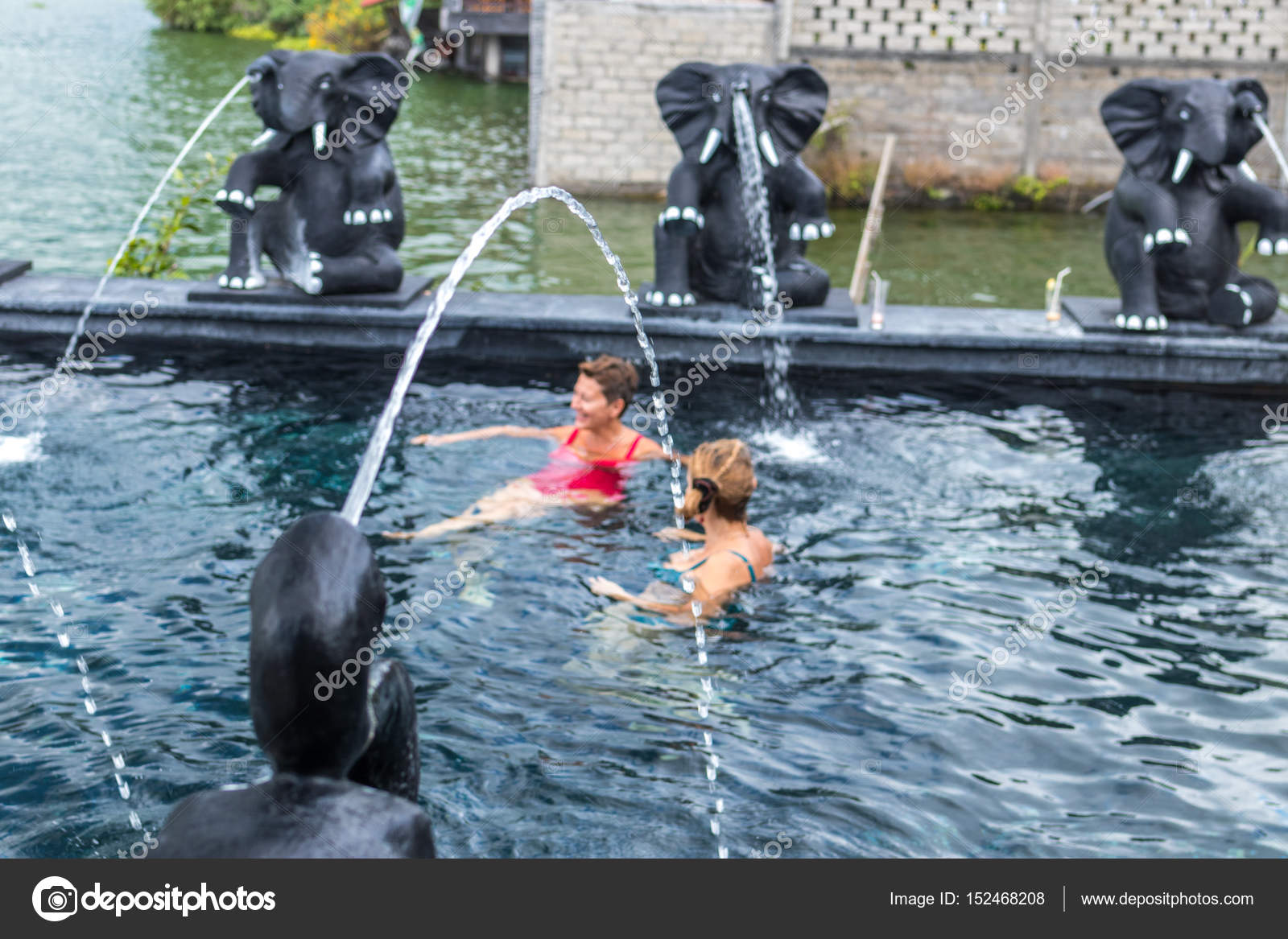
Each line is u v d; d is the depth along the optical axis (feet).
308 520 6.91
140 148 70.44
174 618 14.73
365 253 28.43
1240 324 27.20
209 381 25.04
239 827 6.50
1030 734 12.85
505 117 93.20
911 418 24.58
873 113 67.15
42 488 18.62
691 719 12.85
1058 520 19.16
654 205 65.36
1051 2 65.67
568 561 16.79
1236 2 64.80
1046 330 28.04
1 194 56.18
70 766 11.46
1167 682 14.10
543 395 25.12
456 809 11.01
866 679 13.92
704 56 66.69
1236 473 21.53
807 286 28.71
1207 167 27.43
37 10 147.13
